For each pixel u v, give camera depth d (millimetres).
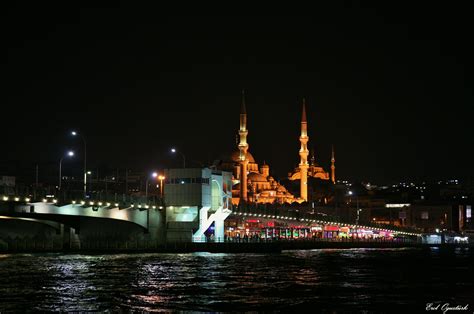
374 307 82500
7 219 168750
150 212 180625
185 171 184500
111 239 181500
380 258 181625
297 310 79375
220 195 197250
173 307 79812
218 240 193375
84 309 77625
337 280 110875
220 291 93312
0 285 96062
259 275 115312
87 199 159500
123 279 105062
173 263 137250
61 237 169375
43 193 157000
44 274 109812
